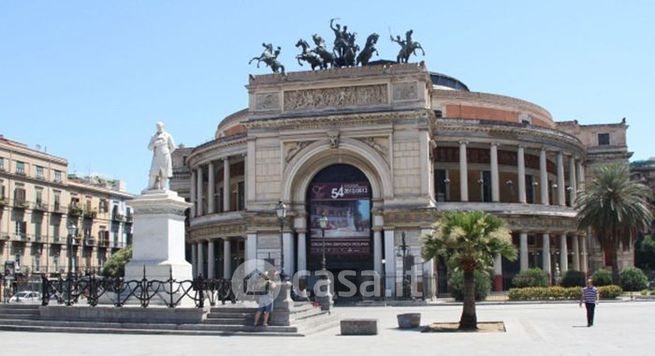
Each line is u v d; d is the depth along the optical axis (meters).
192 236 94.50
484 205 79.12
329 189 72.19
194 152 96.00
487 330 34.97
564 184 92.31
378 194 70.44
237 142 87.56
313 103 71.62
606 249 71.81
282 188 71.31
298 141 71.50
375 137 69.69
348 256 70.88
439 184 83.62
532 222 81.38
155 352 24.95
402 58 71.62
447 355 24.30
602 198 70.81
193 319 32.62
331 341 29.36
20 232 104.00
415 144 68.81
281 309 32.25
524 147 84.19
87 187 119.69
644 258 105.25
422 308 57.19
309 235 72.19
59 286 36.62
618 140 101.94
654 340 28.66
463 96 90.44
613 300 62.53
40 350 25.58
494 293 73.69
